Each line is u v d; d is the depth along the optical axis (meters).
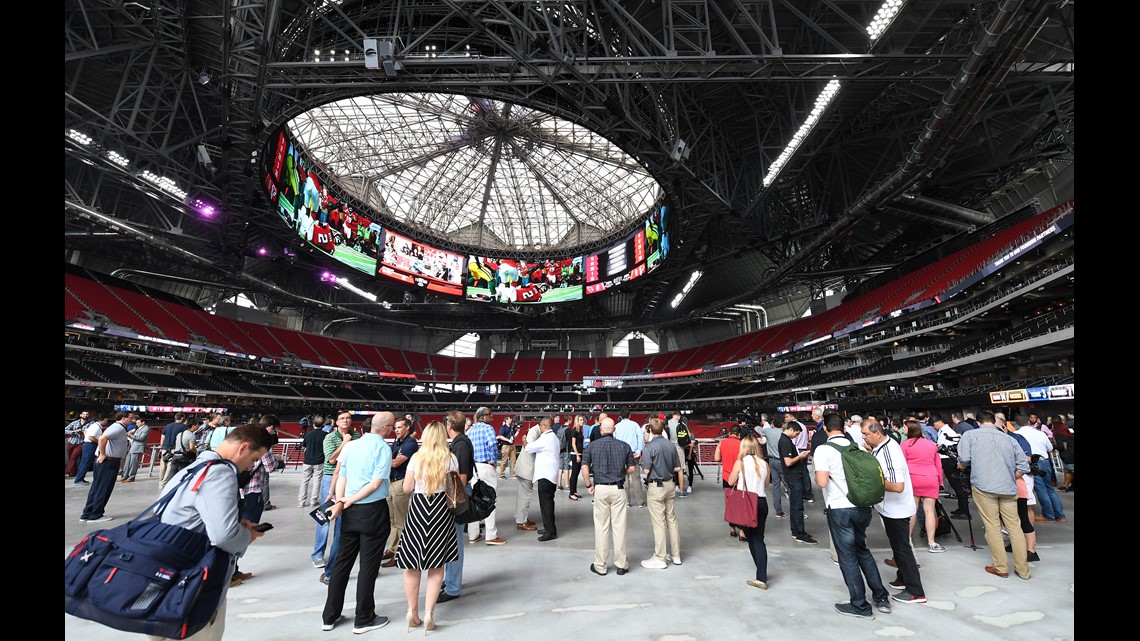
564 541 7.81
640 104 26.69
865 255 44.28
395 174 47.34
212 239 40.66
